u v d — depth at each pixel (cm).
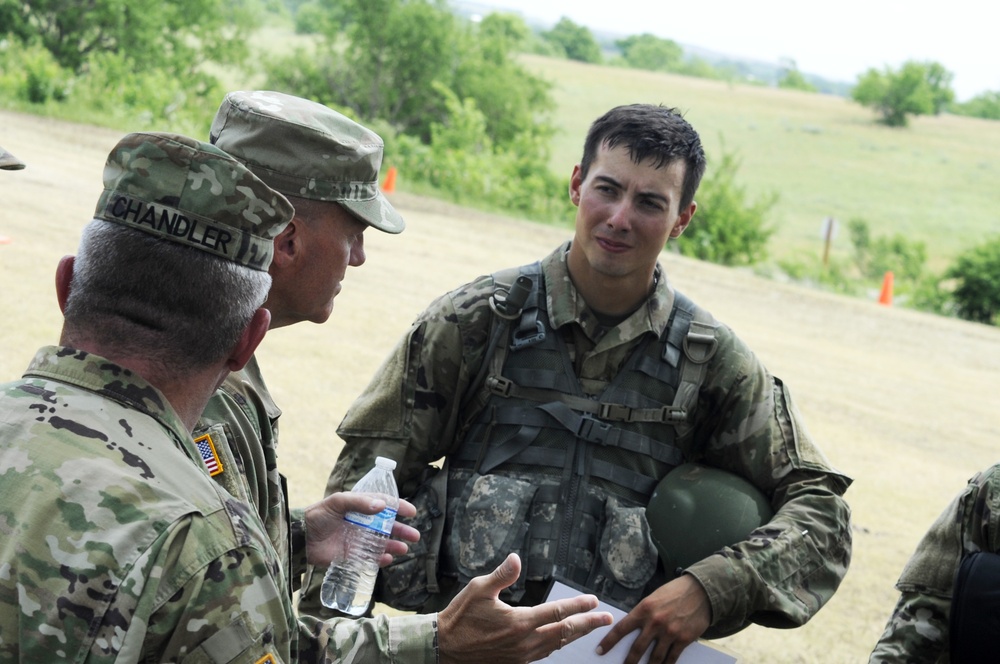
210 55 3316
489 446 254
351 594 214
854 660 477
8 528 136
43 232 1072
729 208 2655
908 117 6794
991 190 5250
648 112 250
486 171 2544
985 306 2758
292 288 198
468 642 182
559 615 185
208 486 146
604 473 250
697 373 254
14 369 638
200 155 147
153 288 146
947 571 238
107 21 2964
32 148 1659
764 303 1691
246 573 142
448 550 252
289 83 3334
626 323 254
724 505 245
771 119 6281
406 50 3284
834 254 3781
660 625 229
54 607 132
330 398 721
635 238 245
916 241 3922
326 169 194
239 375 202
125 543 134
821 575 247
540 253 1739
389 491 227
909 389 1212
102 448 140
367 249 1389
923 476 835
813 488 253
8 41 2712
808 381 1145
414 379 254
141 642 132
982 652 220
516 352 254
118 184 147
